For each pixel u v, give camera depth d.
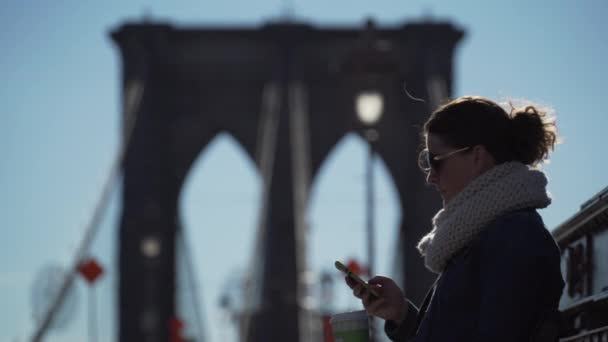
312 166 92.31
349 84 22.81
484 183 4.50
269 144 85.81
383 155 88.75
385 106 89.00
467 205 4.46
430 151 4.69
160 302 84.25
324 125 92.50
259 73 92.75
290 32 92.50
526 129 4.68
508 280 4.25
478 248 4.41
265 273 76.50
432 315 4.46
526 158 4.71
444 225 4.49
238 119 92.38
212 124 92.12
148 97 89.62
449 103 4.72
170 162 91.31
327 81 92.94
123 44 92.44
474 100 4.68
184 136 91.81
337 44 93.19
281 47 92.81
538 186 4.48
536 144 4.71
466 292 4.39
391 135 88.81
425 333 4.45
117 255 83.75
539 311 4.29
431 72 89.50
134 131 87.81
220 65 92.75
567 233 6.25
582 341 5.65
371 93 22.59
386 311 5.14
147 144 87.50
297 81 91.25
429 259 4.56
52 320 59.72
